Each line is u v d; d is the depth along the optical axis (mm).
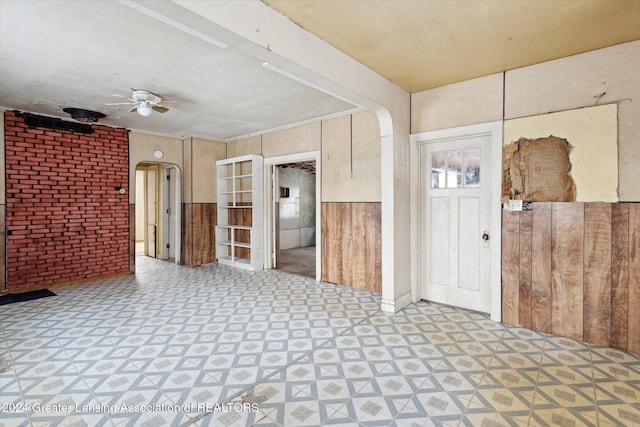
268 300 4020
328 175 4781
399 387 2168
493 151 3215
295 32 2297
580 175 2779
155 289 4566
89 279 5059
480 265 3479
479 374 2312
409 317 3387
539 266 3000
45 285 4668
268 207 5824
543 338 2867
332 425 1817
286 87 3615
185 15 1708
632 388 2133
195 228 6172
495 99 3197
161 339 2922
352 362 2494
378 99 3193
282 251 7961
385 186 3533
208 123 5242
